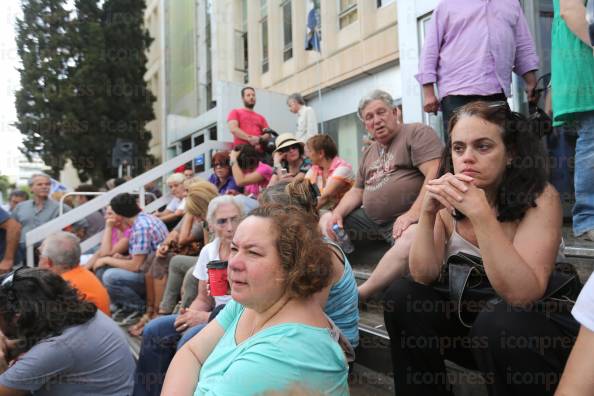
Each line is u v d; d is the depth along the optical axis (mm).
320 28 7047
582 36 1900
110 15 13250
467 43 2494
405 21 4180
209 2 9977
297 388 998
